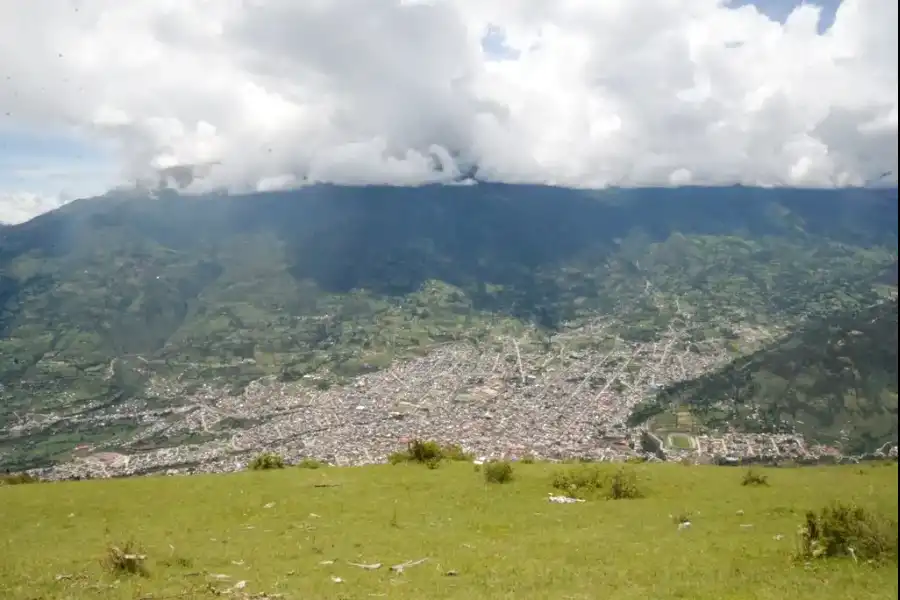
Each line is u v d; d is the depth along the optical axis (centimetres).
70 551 2162
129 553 1931
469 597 1583
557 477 3300
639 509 2738
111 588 1644
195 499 3058
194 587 1666
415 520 2584
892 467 4016
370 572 1859
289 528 2478
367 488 3241
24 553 2142
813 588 1642
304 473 3734
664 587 1684
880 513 2366
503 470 3394
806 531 2020
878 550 1884
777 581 1711
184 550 2139
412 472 3694
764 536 2250
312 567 1914
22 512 2878
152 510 2861
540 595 1603
